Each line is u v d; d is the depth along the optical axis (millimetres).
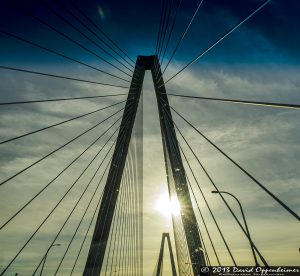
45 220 17625
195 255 22328
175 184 25641
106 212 29344
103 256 28125
